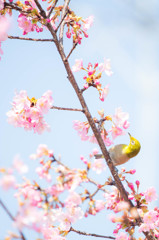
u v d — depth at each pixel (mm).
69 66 10094
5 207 6746
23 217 6824
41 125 10344
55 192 8305
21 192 8102
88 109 10039
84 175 8766
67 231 9797
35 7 10414
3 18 9945
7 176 6949
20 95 10031
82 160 9180
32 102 10055
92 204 9016
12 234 6805
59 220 9547
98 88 10008
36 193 8094
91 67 10156
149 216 10070
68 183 8531
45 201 8203
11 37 9742
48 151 8719
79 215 9523
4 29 8344
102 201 9195
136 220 10172
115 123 10164
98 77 10070
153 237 10258
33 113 10008
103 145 9961
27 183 8297
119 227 10070
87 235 9914
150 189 10336
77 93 10039
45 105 9961
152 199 10305
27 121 10289
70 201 9039
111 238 10094
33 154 8680
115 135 10461
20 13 10523
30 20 10633
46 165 8570
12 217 6762
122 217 9859
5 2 9789
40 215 7129
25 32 10742
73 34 10758
